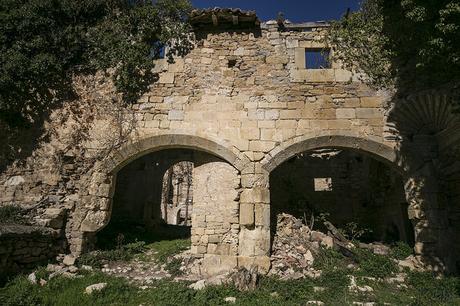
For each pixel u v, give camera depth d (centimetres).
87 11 1047
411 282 780
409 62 934
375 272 808
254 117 955
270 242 884
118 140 973
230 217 901
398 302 679
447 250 848
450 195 880
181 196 2411
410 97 916
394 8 771
